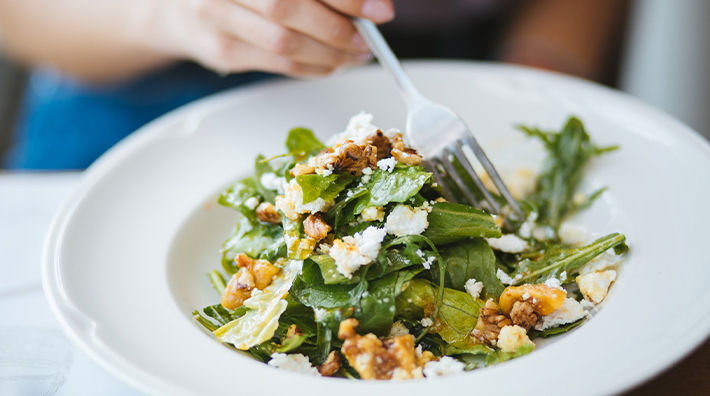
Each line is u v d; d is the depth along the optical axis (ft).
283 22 1.55
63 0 2.23
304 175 1.24
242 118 1.71
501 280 1.29
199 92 2.52
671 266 1.22
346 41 1.57
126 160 1.57
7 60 2.76
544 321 1.22
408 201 1.26
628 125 1.56
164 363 1.15
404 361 1.15
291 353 1.22
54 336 1.34
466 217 1.28
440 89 1.76
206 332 1.25
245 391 1.10
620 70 2.62
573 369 1.07
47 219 1.65
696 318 1.09
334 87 1.77
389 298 1.21
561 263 1.30
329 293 1.23
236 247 1.37
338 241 1.23
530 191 1.53
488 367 1.12
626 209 1.40
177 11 1.81
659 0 2.83
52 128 2.51
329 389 1.10
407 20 2.42
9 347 1.31
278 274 1.28
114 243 1.42
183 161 1.62
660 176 1.43
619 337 1.11
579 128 1.54
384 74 1.78
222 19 1.63
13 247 1.56
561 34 2.36
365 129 1.32
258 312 1.23
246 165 1.62
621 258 1.30
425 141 1.43
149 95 2.49
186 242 1.46
